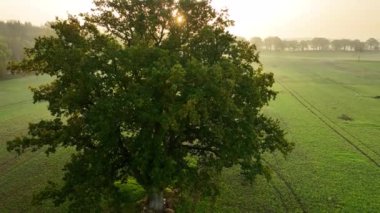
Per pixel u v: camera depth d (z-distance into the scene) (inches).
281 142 1125.1
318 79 4722.0
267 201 1326.3
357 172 1638.8
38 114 2721.5
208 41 1052.5
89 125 957.8
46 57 958.4
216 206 1261.1
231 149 997.2
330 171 1643.7
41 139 1034.7
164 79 868.0
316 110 2938.0
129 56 914.7
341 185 1488.7
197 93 864.9
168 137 1096.8
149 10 1056.8
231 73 946.7
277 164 1722.4
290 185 1477.6
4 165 1674.5
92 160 958.4
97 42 1016.2
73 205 953.5
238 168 1632.6
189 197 1300.4
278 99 3388.3
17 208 1240.2
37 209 1224.8
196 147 1138.0
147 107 885.2
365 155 1882.4
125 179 1123.3
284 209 1272.1
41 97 1030.4
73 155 1015.0
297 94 3651.6
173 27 1062.4
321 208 1285.7
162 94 914.1
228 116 990.4
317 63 6791.3
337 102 3265.3
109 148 963.3
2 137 2110.0
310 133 2274.9
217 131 947.3
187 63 925.8
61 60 923.4
